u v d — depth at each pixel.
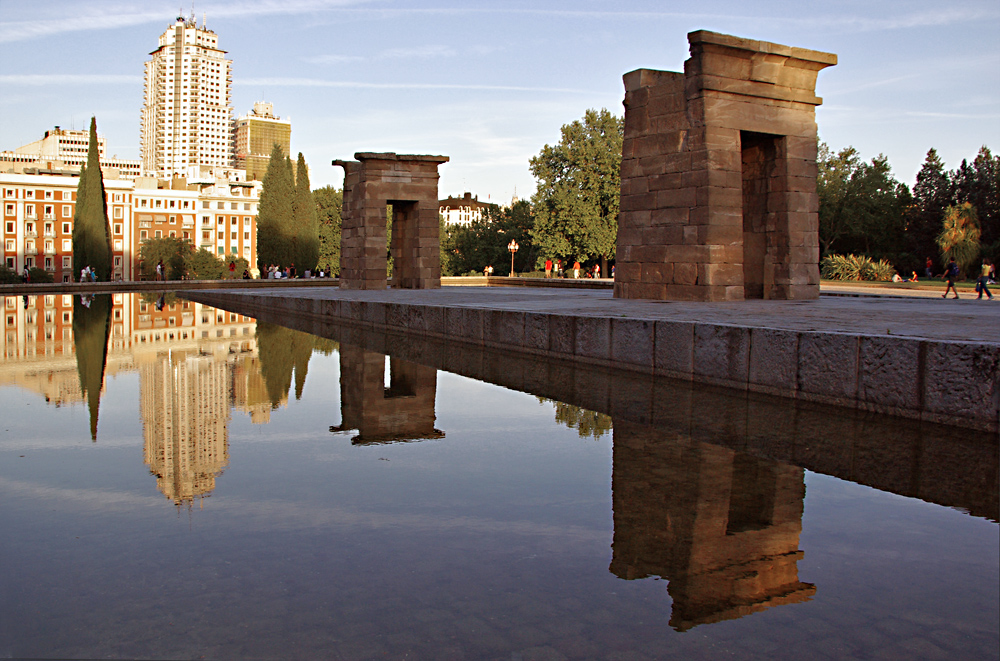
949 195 73.19
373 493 4.62
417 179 31.22
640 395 8.46
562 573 3.34
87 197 68.50
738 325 8.95
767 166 18.72
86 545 3.70
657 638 2.71
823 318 10.69
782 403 7.82
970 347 6.36
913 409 6.88
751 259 19.25
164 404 7.98
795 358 8.02
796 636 2.72
